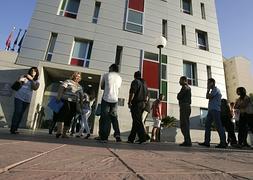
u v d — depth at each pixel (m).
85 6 12.88
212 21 16.59
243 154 2.59
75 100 4.34
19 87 4.70
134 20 13.74
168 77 13.28
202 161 1.63
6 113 9.70
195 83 14.30
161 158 1.65
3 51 10.40
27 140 2.51
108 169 1.01
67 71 10.80
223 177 1.00
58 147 1.92
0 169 0.80
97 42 12.29
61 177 0.78
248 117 5.34
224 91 14.70
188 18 15.75
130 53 12.80
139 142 4.39
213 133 9.56
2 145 1.66
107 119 4.30
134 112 4.49
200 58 14.80
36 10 11.77
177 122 12.40
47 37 11.41
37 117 10.29
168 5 15.41
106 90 4.46
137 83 4.59
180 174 1.01
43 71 10.45
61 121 4.13
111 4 13.55
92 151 1.80
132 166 1.14
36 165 0.96
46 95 11.36
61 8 12.55
